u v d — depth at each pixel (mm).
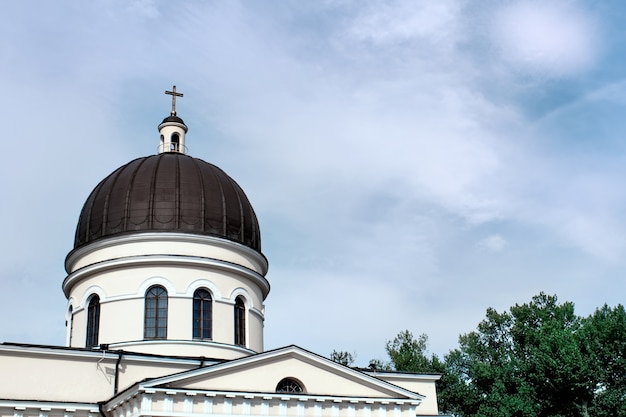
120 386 33531
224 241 40156
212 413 29453
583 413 55625
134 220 39531
